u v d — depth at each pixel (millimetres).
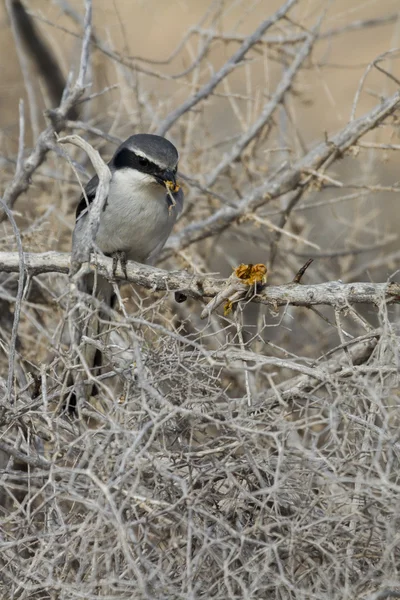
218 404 7180
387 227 14625
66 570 6488
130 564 5793
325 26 17969
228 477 6465
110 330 7203
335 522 6363
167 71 17688
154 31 18156
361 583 6141
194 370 7184
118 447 6453
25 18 15656
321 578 6254
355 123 11375
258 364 6727
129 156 10641
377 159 15609
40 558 6301
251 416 6785
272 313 8227
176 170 10734
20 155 11266
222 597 5977
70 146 13703
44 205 12461
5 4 15359
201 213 13625
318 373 6816
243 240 14414
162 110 15328
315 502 6234
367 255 15648
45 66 16344
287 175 11852
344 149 11445
